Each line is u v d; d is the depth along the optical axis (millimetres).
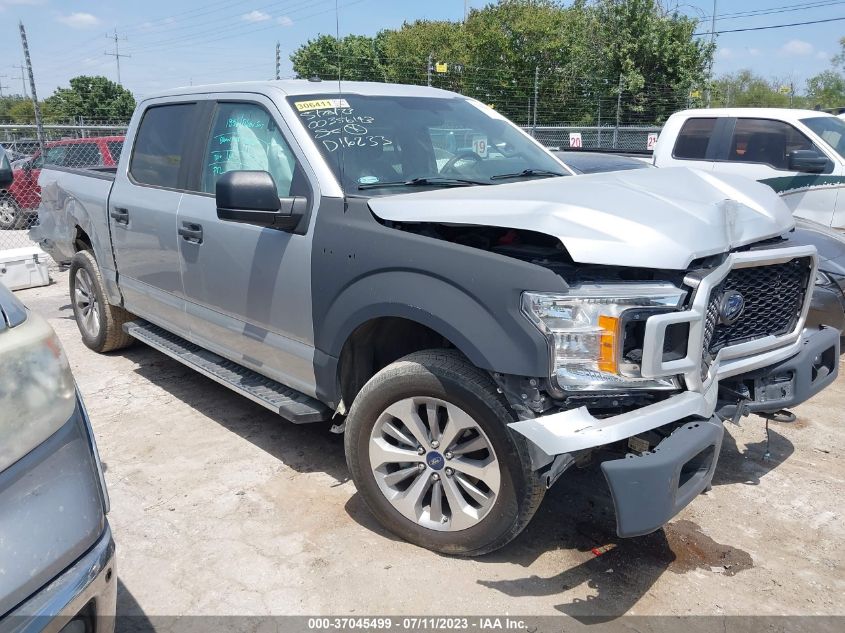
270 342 3551
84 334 5715
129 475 3682
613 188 2928
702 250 2574
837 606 2725
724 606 2713
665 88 25781
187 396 4758
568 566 2934
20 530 1692
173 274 4242
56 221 5766
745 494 3543
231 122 3928
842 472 3766
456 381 2689
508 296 2514
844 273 4711
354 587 2793
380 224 2994
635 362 2508
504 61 30641
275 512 3332
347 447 3096
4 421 1721
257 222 3186
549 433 2387
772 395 3250
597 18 26469
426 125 3879
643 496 2377
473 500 2879
